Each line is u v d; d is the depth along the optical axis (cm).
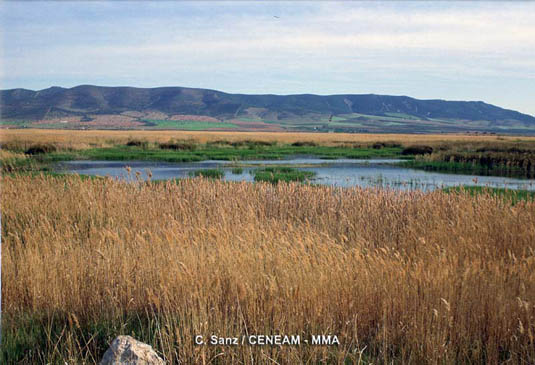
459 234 825
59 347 500
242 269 574
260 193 1211
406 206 1060
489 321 519
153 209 1023
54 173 2511
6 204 1001
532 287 562
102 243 743
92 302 570
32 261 622
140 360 429
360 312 534
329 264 603
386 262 632
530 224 870
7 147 4419
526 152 4397
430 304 520
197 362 458
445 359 468
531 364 462
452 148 4981
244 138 8256
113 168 3328
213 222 935
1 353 471
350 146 6316
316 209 1111
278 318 500
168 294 550
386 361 464
